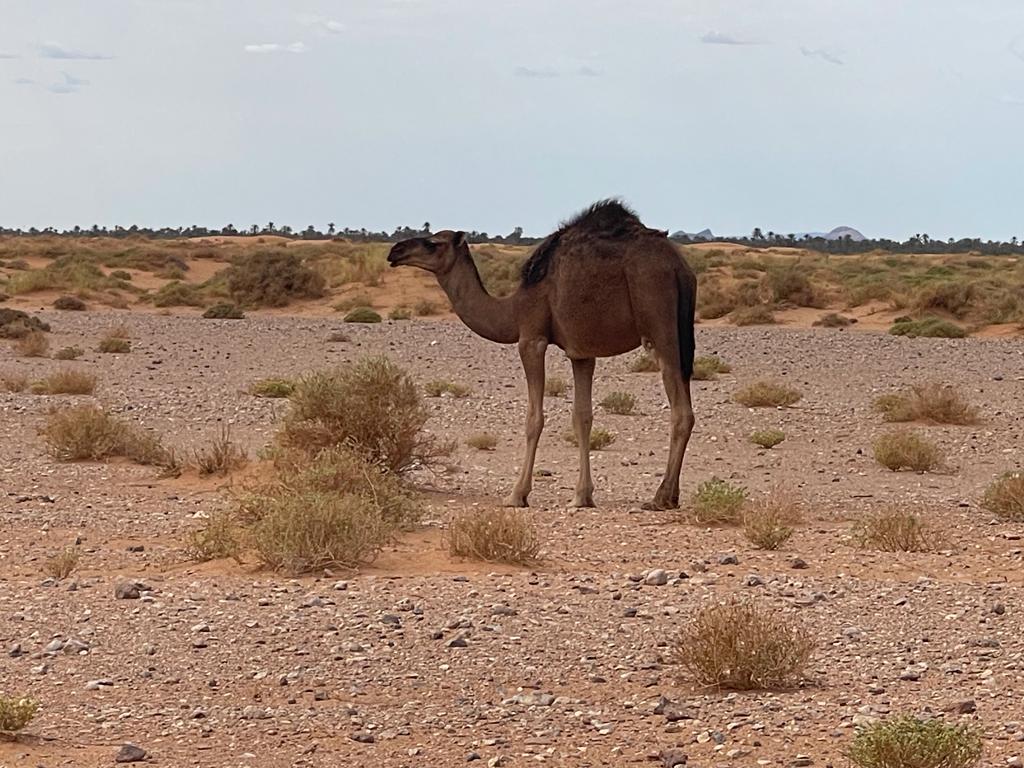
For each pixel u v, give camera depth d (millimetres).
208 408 23422
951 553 12430
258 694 8172
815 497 16031
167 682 8398
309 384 15773
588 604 10133
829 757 7055
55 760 7012
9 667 8680
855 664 8758
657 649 9047
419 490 15695
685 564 11680
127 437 18078
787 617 9797
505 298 15109
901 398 23906
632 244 14430
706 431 21844
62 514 14078
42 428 20109
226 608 10016
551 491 16234
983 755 7016
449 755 7168
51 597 10391
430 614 9836
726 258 77938
